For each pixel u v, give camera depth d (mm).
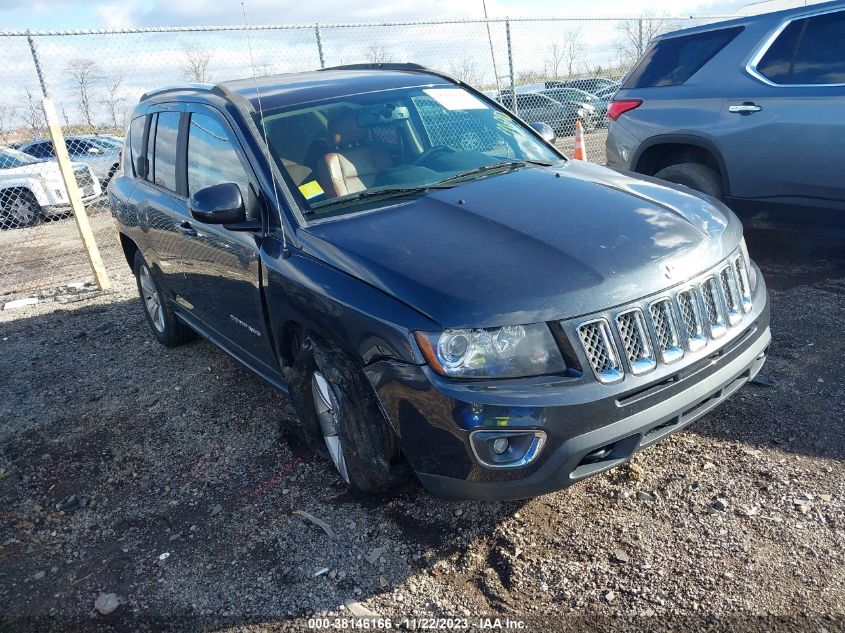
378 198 3449
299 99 3887
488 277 2619
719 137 5617
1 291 8367
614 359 2545
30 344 6230
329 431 3342
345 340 2861
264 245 3400
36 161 12234
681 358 2689
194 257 4262
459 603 2623
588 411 2477
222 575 2938
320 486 3467
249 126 3652
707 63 5793
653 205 3168
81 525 3441
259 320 3654
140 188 5082
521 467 2494
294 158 3549
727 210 3387
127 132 5699
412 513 3152
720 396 2906
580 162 4098
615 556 2746
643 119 6195
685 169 6000
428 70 4594
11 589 3031
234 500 3459
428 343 2533
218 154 3895
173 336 5496
